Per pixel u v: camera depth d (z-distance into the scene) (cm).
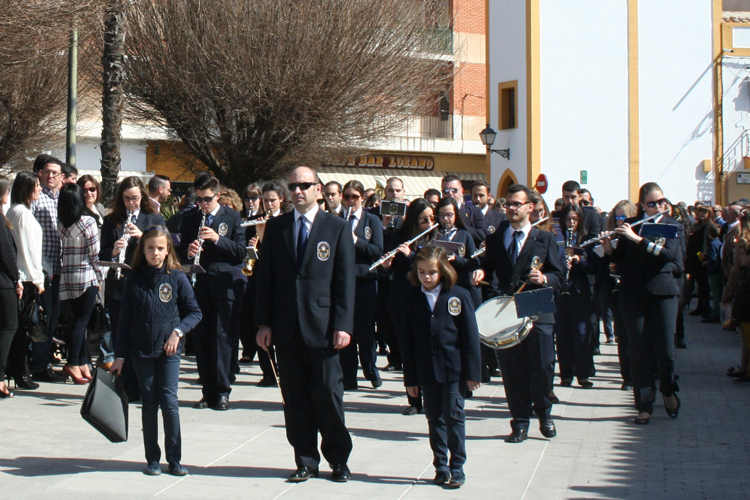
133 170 2780
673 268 772
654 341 781
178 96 1812
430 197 998
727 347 1308
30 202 865
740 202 1573
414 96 2105
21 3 1080
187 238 841
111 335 925
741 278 991
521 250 701
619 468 625
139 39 1792
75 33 1372
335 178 3148
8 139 2097
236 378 1005
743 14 3259
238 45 1764
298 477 579
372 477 595
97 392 569
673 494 561
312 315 568
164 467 610
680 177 3095
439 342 577
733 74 3109
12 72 1339
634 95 3056
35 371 930
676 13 3077
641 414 777
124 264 789
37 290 867
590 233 994
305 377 583
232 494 549
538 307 645
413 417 803
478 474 605
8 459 629
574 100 3022
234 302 918
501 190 3139
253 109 1836
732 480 595
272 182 941
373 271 875
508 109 3123
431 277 581
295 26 1791
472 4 3522
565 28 3008
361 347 942
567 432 744
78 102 2222
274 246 583
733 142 3123
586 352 960
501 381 1004
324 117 1866
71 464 618
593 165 3038
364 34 1877
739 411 838
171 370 596
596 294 1049
